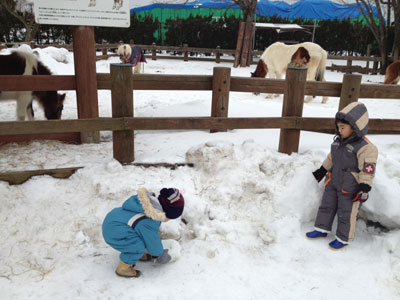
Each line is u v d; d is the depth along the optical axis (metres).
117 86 3.77
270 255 3.18
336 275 2.97
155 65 16.86
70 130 3.70
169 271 2.92
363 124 3.02
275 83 4.66
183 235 3.33
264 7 20.08
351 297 2.74
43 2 4.06
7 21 19.80
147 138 4.88
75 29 4.27
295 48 9.36
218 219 3.42
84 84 4.43
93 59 4.40
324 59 9.29
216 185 3.66
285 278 2.92
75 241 3.15
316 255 3.21
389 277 2.94
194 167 3.92
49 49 13.83
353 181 3.12
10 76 4.19
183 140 4.70
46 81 4.34
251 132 5.16
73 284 2.73
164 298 2.63
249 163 3.76
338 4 18.95
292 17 19.64
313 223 3.66
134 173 3.78
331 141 4.84
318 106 8.98
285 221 3.53
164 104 8.41
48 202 3.42
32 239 3.12
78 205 3.42
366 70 16.52
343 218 3.22
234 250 3.19
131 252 2.71
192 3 21.20
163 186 3.59
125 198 3.48
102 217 3.34
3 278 2.75
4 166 3.79
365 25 20.55
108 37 21.20
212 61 19.62
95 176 3.66
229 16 23.02
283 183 3.78
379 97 4.41
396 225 3.36
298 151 4.40
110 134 5.56
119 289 2.70
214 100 4.57
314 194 3.67
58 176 3.69
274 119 4.10
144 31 21.92
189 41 22.25
